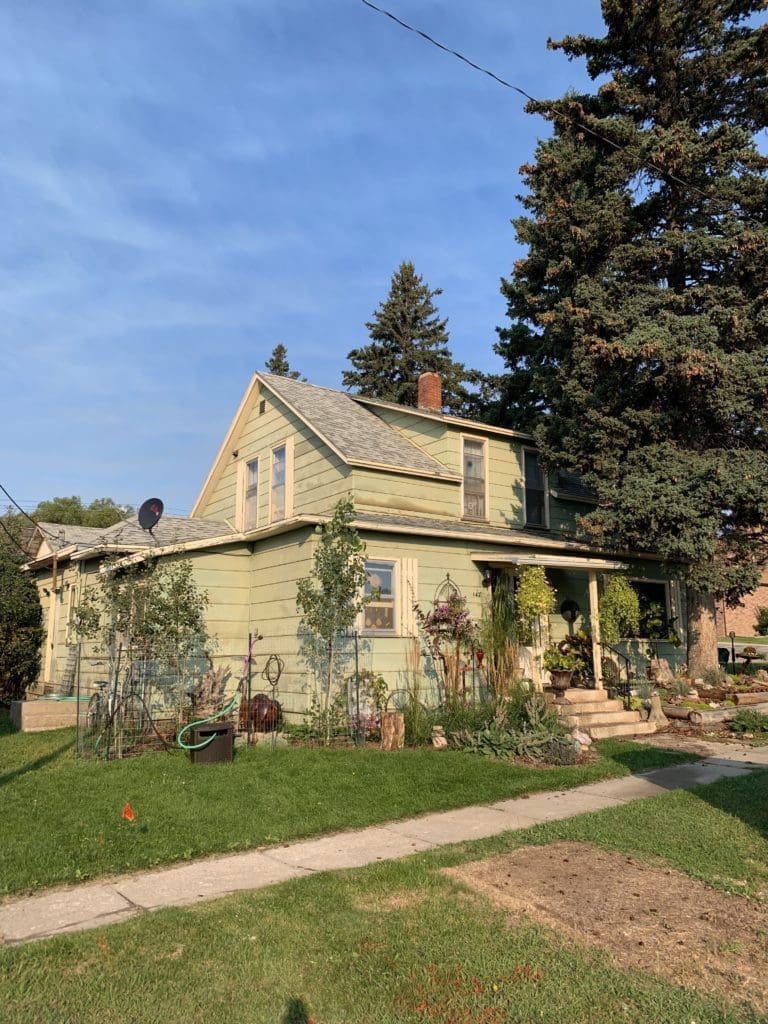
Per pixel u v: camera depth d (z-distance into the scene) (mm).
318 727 12344
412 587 14609
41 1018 3764
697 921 5078
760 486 14625
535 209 25609
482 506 18422
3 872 5977
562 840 7023
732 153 15477
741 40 16328
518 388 27266
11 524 30312
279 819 7621
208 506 21641
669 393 16094
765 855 6527
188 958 4434
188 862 6426
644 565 19344
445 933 4805
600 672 14758
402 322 42531
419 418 18875
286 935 4762
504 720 11688
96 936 4746
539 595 14055
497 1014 3857
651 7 16125
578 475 21625
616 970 4328
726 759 11281
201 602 13445
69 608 18516
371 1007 3918
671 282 17047
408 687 13445
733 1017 3826
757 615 41312
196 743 10102
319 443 16969
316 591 12500
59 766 10039
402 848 6836
